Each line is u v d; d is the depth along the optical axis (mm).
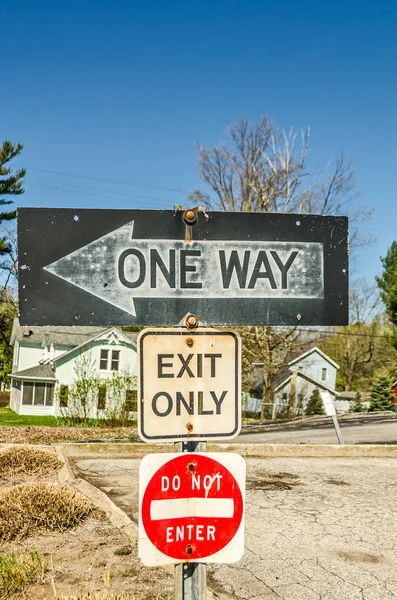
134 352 33000
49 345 35438
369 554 5270
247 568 4852
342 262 2346
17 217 2141
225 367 2152
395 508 6969
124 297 2182
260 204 31562
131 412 27750
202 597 2076
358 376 57375
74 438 17422
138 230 2201
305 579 4633
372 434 19266
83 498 6121
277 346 31469
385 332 45844
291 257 2301
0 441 15727
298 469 9578
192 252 2227
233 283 2244
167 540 2057
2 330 46375
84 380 28422
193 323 2145
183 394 2113
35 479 7785
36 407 33500
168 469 2076
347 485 8320
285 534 5836
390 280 31141
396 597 4328
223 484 2115
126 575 4340
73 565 4547
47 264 2146
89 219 2178
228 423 2137
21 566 4305
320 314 2305
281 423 26656
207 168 31422
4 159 31219
